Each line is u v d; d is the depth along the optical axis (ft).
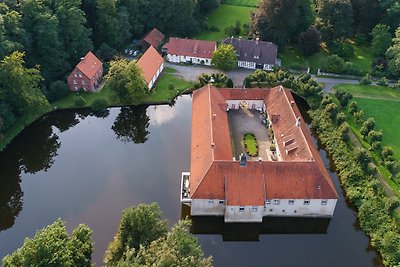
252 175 244.83
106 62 408.87
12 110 323.98
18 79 310.04
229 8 556.51
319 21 463.01
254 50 422.00
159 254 164.66
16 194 272.92
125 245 189.78
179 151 306.96
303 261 232.32
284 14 433.89
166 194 266.98
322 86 386.11
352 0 474.90
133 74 340.18
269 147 305.12
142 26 459.32
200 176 248.11
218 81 380.37
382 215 248.11
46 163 297.53
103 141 320.70
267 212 251.39
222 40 469.57
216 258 233.96
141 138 323.37
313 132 337.72
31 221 250.16
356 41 488.85
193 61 426.51
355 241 245.86
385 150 293.64
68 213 253.44
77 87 369.71
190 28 476.95
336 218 259.39
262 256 235.61
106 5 407.44
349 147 306.55
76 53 389.80
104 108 350.23
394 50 409.69
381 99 377.30
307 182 246.06
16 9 359.46
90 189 271.08
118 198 263.29
